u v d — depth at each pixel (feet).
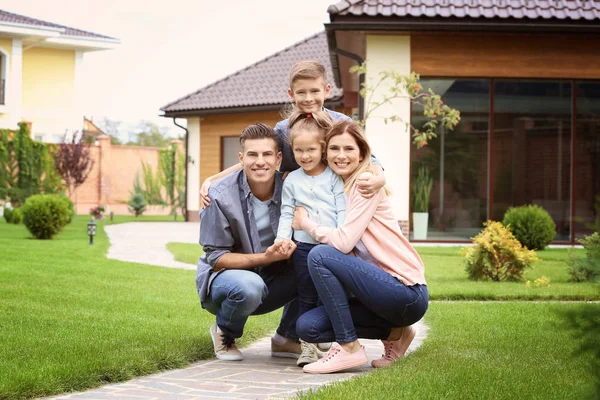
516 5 48.34
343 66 61.46
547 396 11.82
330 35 48.11
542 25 47.57
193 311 21.62
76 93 113.70
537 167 51.39
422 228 51.21
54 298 23.22
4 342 16.01
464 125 50.98
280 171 15.96
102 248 45.32
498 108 50.98
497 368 13.91
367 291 14.39
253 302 15.06
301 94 15.67
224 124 83.61
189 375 14.12
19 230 63.67
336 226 14.89
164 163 114.83
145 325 18.85
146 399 12.15
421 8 47.78
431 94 45.70
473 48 49.96
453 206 51.29
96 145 106.22
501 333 18.37
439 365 14.14
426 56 49.83
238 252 16.05
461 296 26.30
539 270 34.60
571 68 50.37
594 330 8.34
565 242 51.65
